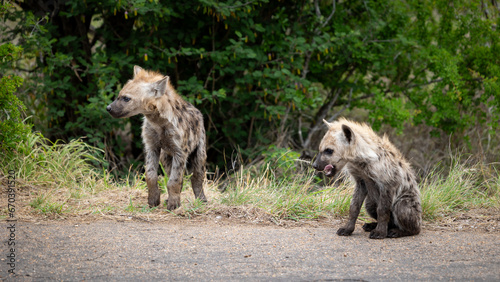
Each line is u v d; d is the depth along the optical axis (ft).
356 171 28.37
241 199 34.91
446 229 31.14
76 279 20.86
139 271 21.93
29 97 61.05
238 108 63.87
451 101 60.59
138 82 30.22
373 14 62.08
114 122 53.21
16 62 57.88
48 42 49.52
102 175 44.60
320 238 27.68
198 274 21.70
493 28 66.13
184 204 33.50
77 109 58.65
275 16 61.11
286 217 33.06
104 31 55.88
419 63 68.13
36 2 56.24
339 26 62.08
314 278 21.30
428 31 64.85
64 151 41.86
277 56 58.80
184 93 59.06
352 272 22.06
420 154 65.62
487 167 46.65
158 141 31.94
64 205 33.01
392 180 27.89
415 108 65.26
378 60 64.28
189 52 53.21
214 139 64.08
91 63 58.18
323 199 36.32
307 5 63.16
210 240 26.71
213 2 50.65
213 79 57.16
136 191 37.45
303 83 56.29
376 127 62.39
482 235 28.89
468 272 21.98
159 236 27.17
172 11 52.60
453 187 38.40
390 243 26.86
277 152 51.85
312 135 69.05
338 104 69.82
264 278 21.30
